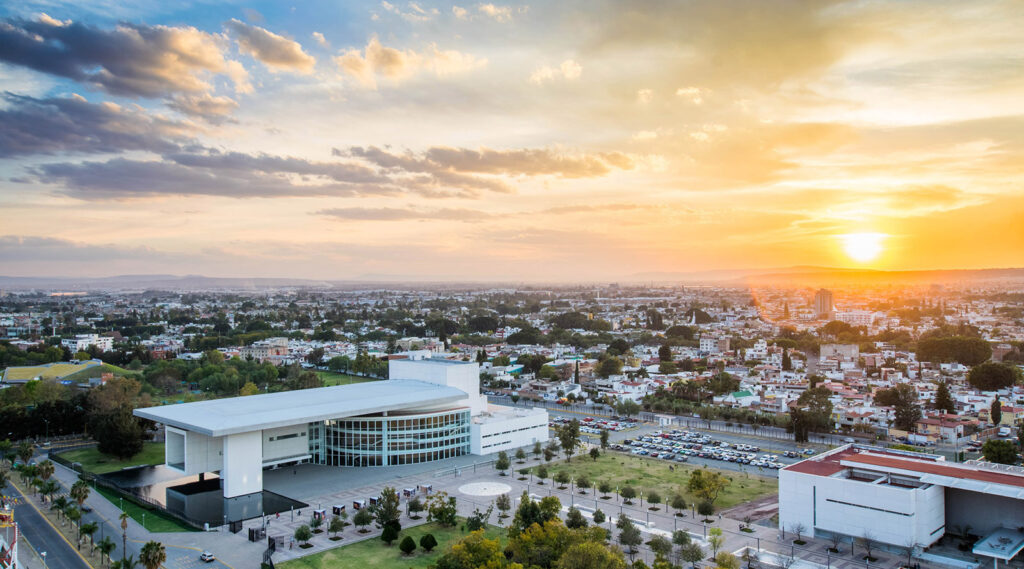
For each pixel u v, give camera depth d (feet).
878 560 561.43
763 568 544.21
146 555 490.08
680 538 572.10
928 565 549.95
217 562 558.56
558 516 646.74
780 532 624.59
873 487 581.94
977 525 597.93
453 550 504.02
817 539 609.42
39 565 549.54
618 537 604.08
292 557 568.00
